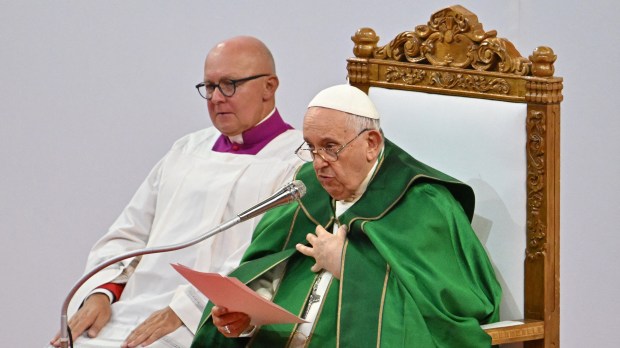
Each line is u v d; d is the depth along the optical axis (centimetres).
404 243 1372
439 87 1497
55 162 2225
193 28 2136
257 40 1775
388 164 1441
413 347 1309
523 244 1420
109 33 2183
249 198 1727
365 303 1345
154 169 1833
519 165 1414
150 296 1702
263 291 1467
